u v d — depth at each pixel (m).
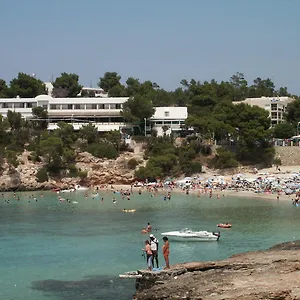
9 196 156.12
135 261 67.19
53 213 116.44
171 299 43.00
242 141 181.88
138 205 129.12
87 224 99.12
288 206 120.75
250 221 98.88
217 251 72.31
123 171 182.12
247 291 40.53
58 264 66.06
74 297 52.81
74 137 193.12
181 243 78.38
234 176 167.88
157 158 180.12
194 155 184.50
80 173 179.12
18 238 84.50
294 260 50.94
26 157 181.25
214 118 192.25
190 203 130.75
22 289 55.72
